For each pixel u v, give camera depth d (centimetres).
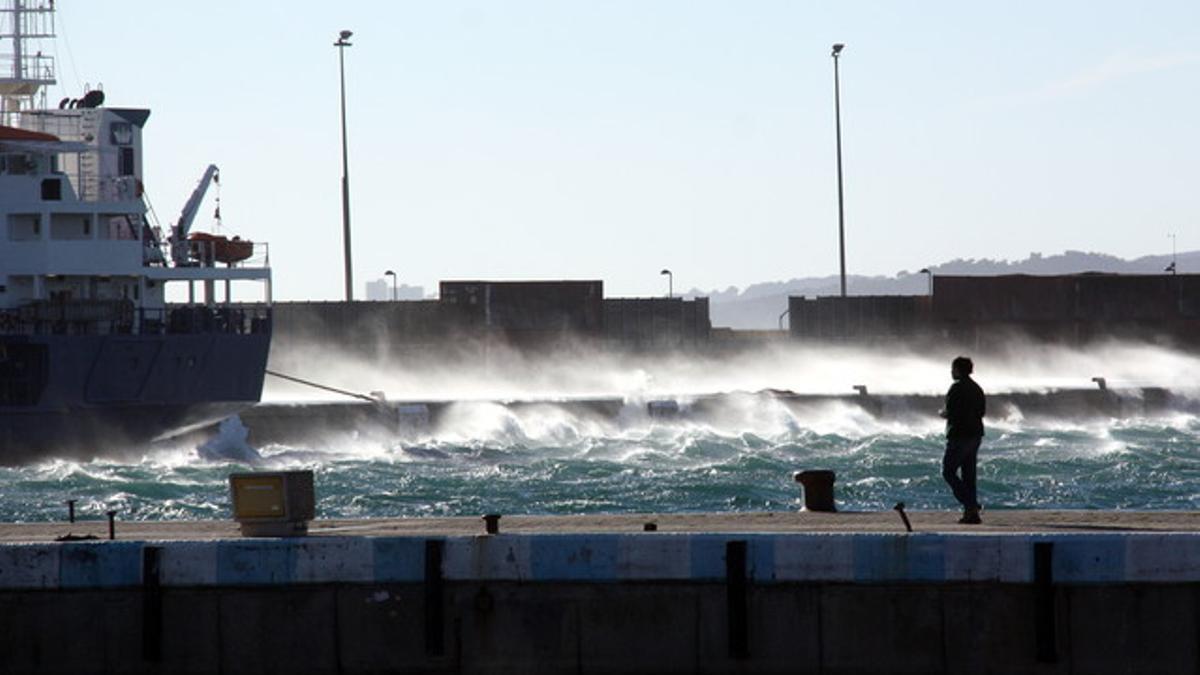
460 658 4250
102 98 13362
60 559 4284
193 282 13012
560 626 4238
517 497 9675
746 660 4197
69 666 4288
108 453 12056
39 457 11794
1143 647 4150
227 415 12812
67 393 11838
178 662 4272
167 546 4272
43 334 11756
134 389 12106
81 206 12162
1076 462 11825
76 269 12150
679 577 4212
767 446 13738
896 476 10994
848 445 13825
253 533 4428
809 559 4194
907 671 4181
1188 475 10938
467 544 4241
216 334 12525
